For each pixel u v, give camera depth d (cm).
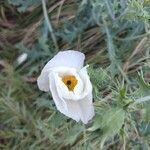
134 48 41
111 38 40
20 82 42
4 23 44
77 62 30
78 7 41
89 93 29
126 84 39
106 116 25
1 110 41
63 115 36
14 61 43
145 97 26
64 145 41
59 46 43
